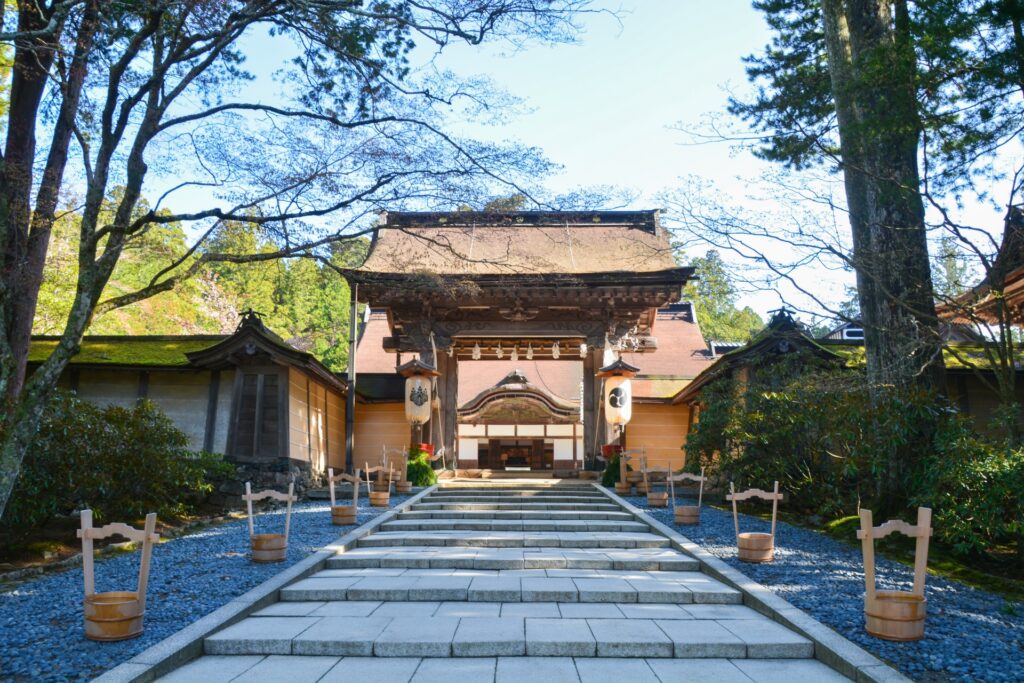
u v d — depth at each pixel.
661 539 10.09
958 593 7.21
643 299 17.69
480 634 5.92
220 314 33.09
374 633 5.95
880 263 9.95
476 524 11.44
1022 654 5.30
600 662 5.50
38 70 9.65
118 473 10.25
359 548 9.85
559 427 25.19
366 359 24.17
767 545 8.36
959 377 15.35
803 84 12.41
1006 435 9.48
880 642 5.57
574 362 26.23
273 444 14.91
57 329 18.78
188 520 12.36
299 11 7.93
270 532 10.77
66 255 16.48
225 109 8.40
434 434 18.69
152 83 7.45
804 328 14.86
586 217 20.72
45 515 9.26
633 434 19.75
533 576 8.15
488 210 9.21
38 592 7.26
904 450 9.68
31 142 10.54
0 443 8.45
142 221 7.44
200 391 15.70
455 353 19.39
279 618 6.49
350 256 10.23
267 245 10.57
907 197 9.90
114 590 7.31
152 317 29.52
